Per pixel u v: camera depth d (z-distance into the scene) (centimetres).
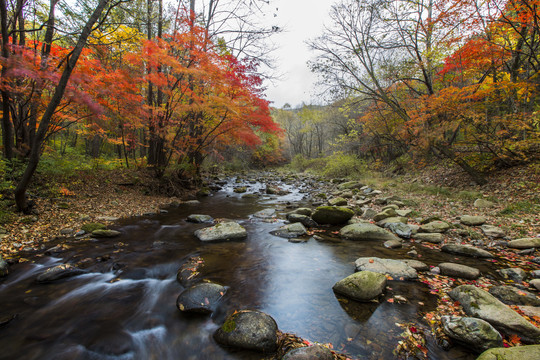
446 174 1256
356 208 914
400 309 326
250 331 271
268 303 348
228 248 562
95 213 753
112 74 759
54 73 580
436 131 955
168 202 1039
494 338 247
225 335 275
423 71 1182
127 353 265
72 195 825
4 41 575
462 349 256
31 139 835
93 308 339
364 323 301
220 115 1058
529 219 641
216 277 424
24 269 427
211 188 1578
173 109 998
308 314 322
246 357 255
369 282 358
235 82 933
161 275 442
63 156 1101
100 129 933
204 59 874
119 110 836
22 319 310
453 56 1027
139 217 793
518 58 1030
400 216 802
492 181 967
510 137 948
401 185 1316
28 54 589
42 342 275
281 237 643
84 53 748
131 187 1067
